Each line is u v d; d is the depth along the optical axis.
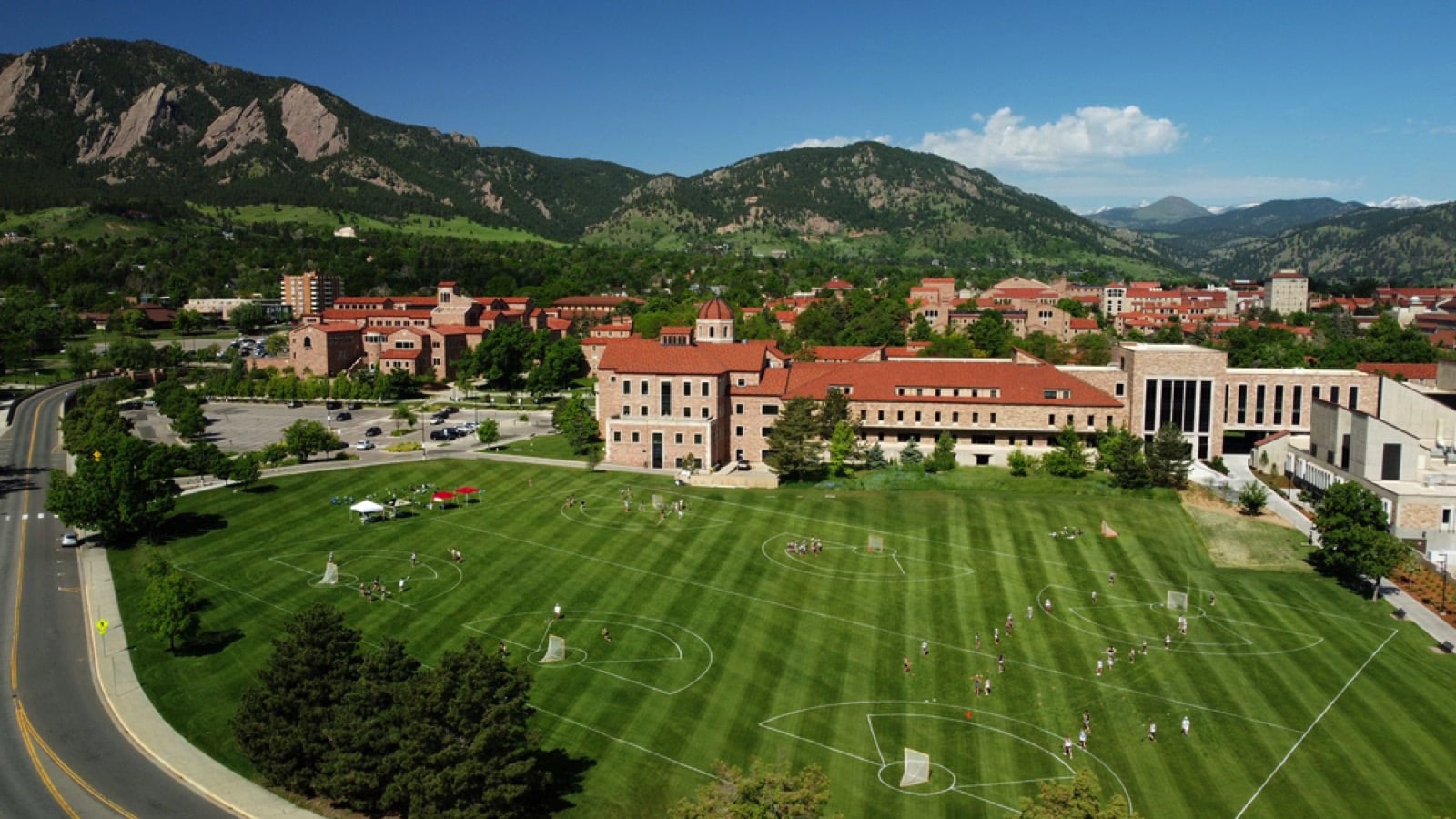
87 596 120.38
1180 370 175.88
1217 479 167.25
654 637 108.88
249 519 147.88
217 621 112.75
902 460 175.50
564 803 78.50
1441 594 122.88
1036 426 176.38
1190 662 104.88
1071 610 117.62
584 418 193.75
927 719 92.88
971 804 79.50
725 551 134.62
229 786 79.31
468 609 115.75
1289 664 104.44
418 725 71.44
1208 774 84.31
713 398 177.00
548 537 139.88
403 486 164.25
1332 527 127.19
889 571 128.62
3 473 177.00
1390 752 87.50
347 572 127.00
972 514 150.25
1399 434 145.50
